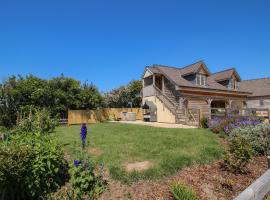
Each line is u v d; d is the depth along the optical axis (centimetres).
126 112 2812
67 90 2539
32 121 1280
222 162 781
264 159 863
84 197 530
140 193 561
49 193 537
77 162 555
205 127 1577
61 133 1321
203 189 607
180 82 2509
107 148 862
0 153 473
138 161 720
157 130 1365
